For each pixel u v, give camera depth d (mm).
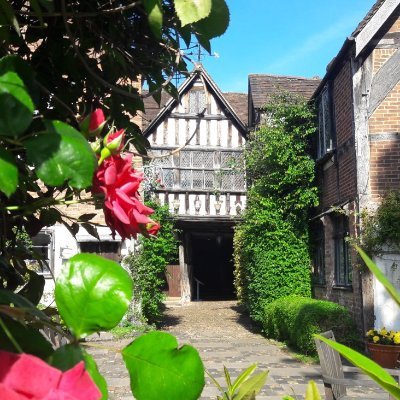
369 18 8859
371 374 744
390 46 8977
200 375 765
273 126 11805
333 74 10219
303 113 11344
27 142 806
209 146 15938
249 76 16344
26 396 587
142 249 11500
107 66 1608
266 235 11625
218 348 9773
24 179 1146
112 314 728
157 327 12602
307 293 11547
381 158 8859
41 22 1180
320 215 10891
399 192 8484
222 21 1171
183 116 15859
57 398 593
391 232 8312
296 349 9508
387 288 704
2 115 782
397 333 7750
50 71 1510
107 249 11508
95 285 734
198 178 15883
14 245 1404
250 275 12344
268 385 6863
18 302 790
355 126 8969
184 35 1430
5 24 1050
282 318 10047
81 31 1448
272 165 11797
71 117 1437
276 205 11703
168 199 15734
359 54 8984
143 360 765
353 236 9164
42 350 780
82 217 1433
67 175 809
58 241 11164
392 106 8938
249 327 12781
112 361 6477
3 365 593
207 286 21609
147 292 11727
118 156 965
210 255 21797
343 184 9734
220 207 15875
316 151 11609
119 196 930
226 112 16000
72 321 730
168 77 1601
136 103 1658
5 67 854
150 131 15719
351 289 9266
